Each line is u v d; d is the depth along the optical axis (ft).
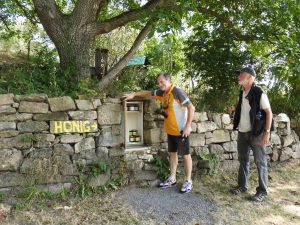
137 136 15.47
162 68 22.86
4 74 16.40
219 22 21.44
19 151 12.35
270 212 12.37
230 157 16.74
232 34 20.63
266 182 13.52
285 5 17.87
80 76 17.07
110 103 13.97
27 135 12.42
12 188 12.14
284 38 20.02
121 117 14.23
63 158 13.01
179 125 13.42
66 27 17.57
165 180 14.35
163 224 11.10
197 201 13.08
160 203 12.71
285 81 21.02
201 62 20.79
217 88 20.30
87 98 13.84
